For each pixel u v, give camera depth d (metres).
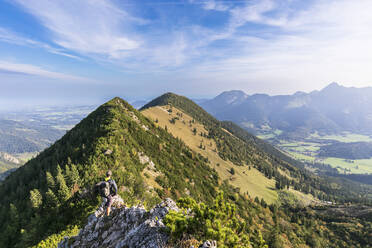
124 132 80.81
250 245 9.91
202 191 88.19
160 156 90.44
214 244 8.98
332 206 181.50
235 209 10.49
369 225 131.50
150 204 42.94
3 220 43.72
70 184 42.09
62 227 32.12
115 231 12.84
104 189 12.51
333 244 117.19
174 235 9.23
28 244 32.06
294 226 132.12
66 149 70.56
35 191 40.00
